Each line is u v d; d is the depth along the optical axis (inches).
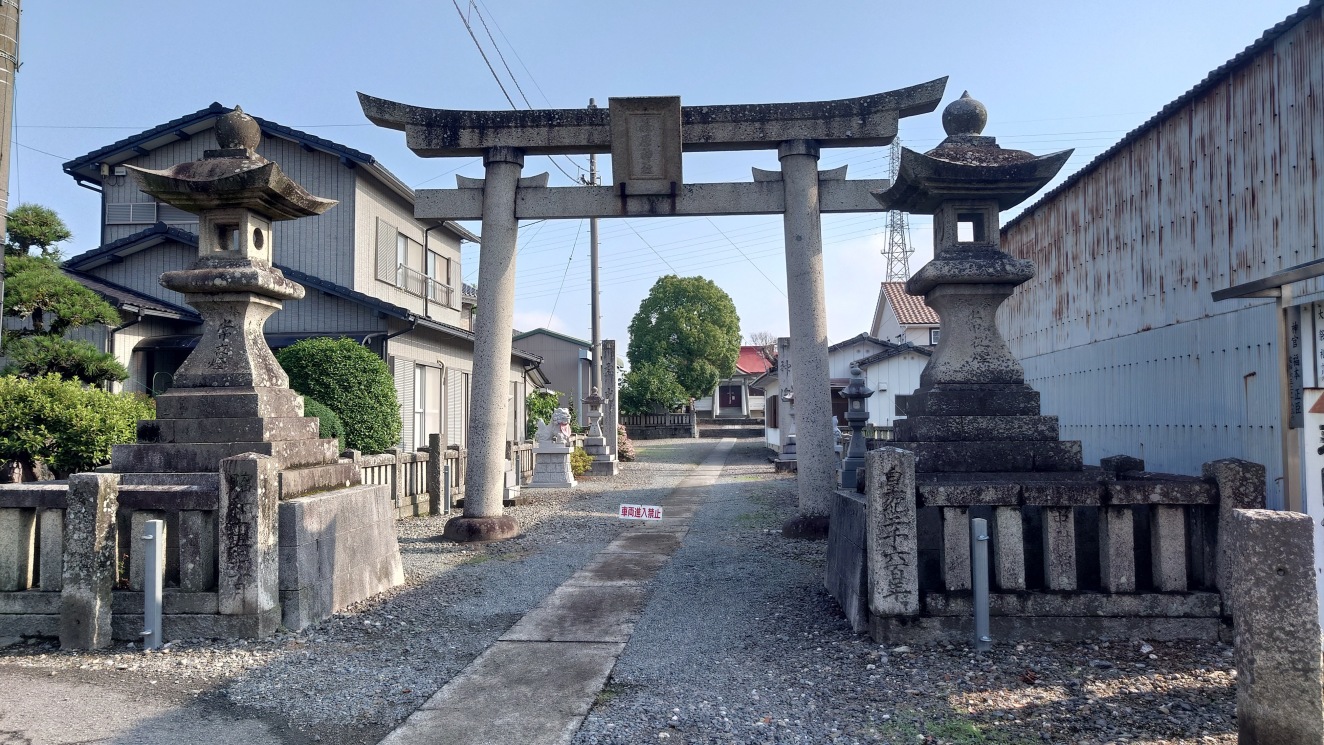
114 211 689.0
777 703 169.6
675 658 203.8
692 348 1740.9
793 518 395.5
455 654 208.2
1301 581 124.4
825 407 391.5
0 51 386.3
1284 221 238.4
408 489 477.7
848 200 400.2
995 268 232.4
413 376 690.8
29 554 215.8
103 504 210.1
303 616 228.1
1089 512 210.8
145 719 164.2
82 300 464.4
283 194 252.4
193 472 236.7
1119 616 196.7
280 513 227.3
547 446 698.8
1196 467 287.3
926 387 242.5
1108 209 360.2
